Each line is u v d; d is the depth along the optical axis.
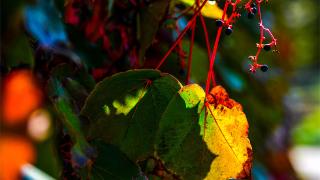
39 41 0.89
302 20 10.96
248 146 0.80
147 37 0.95
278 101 1.58
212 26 1.16
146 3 0.96
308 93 12.99
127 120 0.82
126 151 0.82
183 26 1.06
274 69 1.58
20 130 0.84
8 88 0.85
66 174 0.85
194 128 0.80
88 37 1.01
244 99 1.26
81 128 0.79
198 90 0.80
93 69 0.99
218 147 0.80
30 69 0.87
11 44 0.84
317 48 11.91
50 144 0.89
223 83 1.20
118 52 1.00
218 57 1.20
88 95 0.85
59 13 0.97
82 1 1.00
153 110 0.82
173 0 0.97
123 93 0.82
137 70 0.81
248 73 1.33
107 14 0.98
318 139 10.30
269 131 1.41
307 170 8.28
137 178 0.81
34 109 0.86
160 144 0.80
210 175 0.80
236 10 0.91
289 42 1.81
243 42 1.34
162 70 1.02
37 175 0.87
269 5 1.56
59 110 0.80
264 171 1.23
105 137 0.82
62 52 0.91
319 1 11.09
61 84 0.85
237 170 0.80
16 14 0.83
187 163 0.80
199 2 0.95
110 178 0.81
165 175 0.81
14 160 0.84
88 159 0.78
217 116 0.80
